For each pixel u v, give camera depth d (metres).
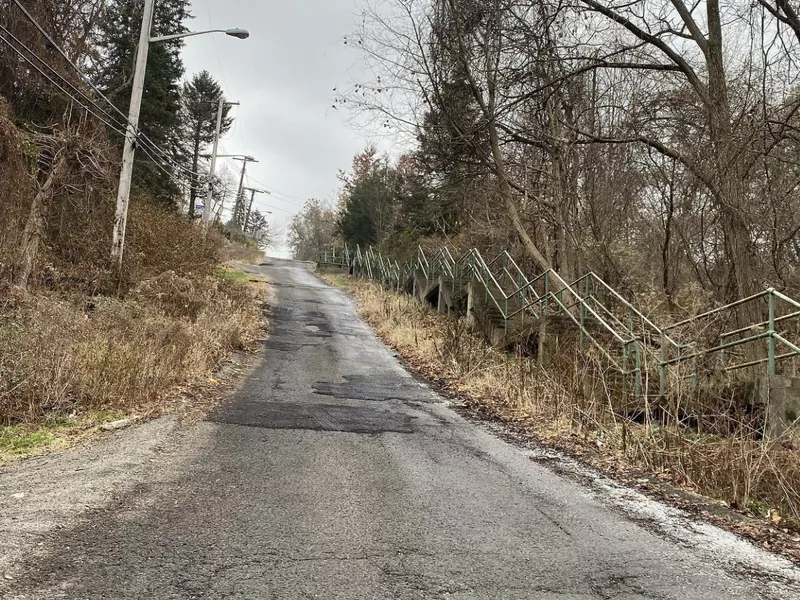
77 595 2.87
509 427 8.18
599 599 3.20
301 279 33.94
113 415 7.08
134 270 14.31
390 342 15.84
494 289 16.70
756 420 7.14
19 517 3.84
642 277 16.42
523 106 15.05
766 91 11.35
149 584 3.04
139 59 13.73
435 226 32.81
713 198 11.66
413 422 8.01
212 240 21.16
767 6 9.95
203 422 7.10
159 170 28.44
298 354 13.36
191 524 3.95
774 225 11.60
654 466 6.37
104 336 9.18
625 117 15.41
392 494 4.92
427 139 14.81
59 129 14.20
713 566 3.85
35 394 6.89
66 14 16.05
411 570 3.44
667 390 8.14
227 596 2.97
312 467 5.58
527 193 15.69
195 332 11.32
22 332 8.17
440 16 13.47
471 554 3.74
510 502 4.93
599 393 8.46
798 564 4.02
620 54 13.74
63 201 13.95
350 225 45.16
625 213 18.50
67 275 12.88
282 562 3.43
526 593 3.22
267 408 8.20
